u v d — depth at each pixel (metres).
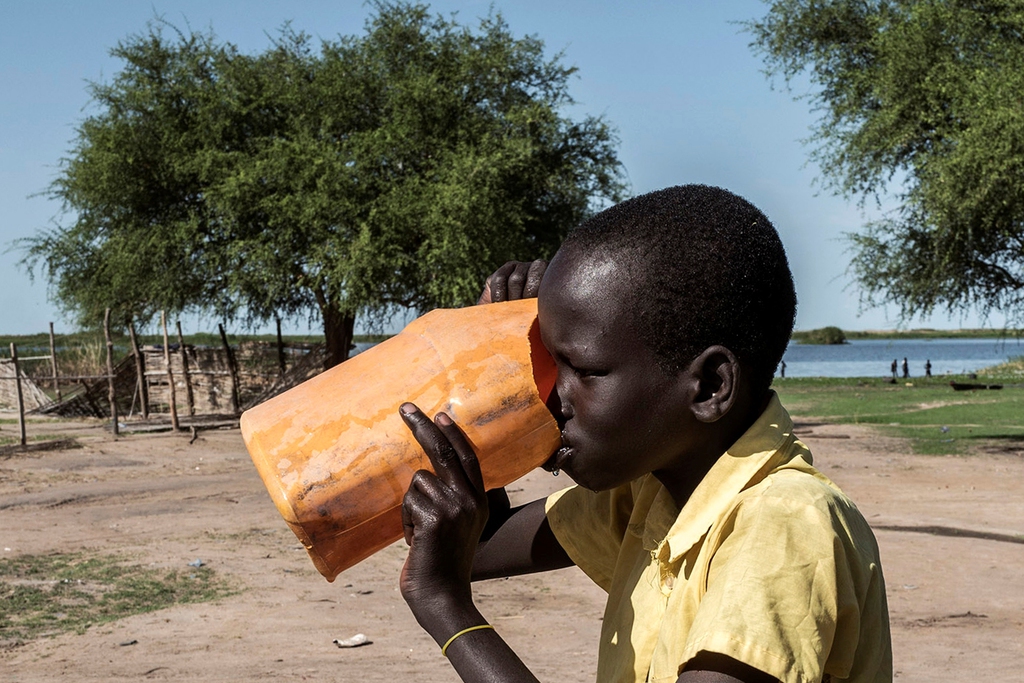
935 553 8.66
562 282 1.31
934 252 17.59
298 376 25.48
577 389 1.32
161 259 24.70
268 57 25.88
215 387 26.72
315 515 1.41
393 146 23.45
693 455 1.36
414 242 23.66
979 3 17.00
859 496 12.00
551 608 7.08
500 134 24.50
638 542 1.53
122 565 8.65
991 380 41.19
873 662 1.28
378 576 8.23
